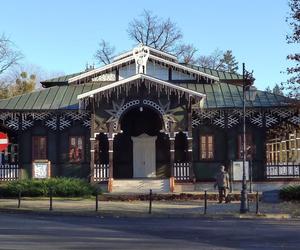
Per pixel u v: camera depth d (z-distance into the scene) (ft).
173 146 116.67
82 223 70.64
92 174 118.11
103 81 133.18
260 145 121.19
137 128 128.57
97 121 118.11
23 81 226.58
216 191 115.24
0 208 87.40
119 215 80.94
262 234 59.11
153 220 75.66
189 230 62.75
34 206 89.51
